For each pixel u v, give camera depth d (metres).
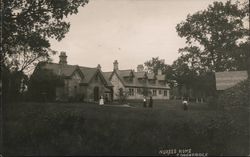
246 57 33.56
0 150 12.14
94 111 16.77
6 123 13.88
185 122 13.69
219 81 22.77
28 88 25.91
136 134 12.36
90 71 48.66
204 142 12.36
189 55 38.38
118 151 11.31
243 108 17.83
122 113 16.94
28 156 11.60
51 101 28.45
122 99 51.16
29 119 14.55
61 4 22.59
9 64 22.83
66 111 15.30
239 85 19.75
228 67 34.41
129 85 59.28
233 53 34.00
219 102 19.48
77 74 45.25
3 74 21.88
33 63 24.42
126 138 11.99
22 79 24.23
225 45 35.53
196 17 37.03
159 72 65.88
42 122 13.81
